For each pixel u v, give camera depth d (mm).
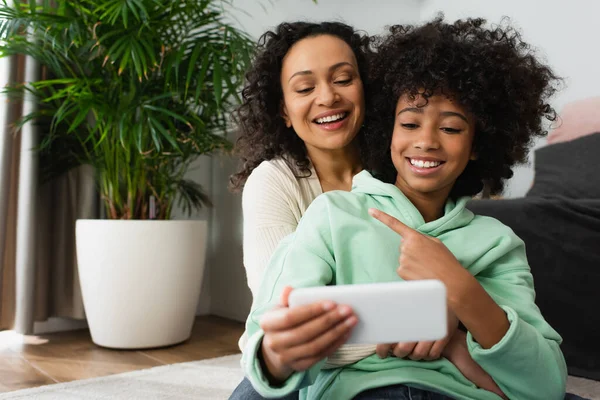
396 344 657
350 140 939
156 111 2016
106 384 1602
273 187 968
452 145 699
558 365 624
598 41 2281
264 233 923
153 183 2221
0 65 2246
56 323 2447
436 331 462
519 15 2541
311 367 562
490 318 606
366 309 468
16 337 2293
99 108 1938
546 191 1953
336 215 702
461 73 702
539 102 843
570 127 2164
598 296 1460
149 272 2014
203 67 1937
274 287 656
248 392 704
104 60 1875
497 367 610
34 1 1987
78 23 1965
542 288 1533
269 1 2623
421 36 749
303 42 960
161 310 2051
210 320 2699
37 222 2205
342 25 1011
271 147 1046
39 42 2090
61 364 1872
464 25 803
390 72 766
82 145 2150
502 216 1596
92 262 2016
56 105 2221
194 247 2121
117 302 2008
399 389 639
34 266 2184
